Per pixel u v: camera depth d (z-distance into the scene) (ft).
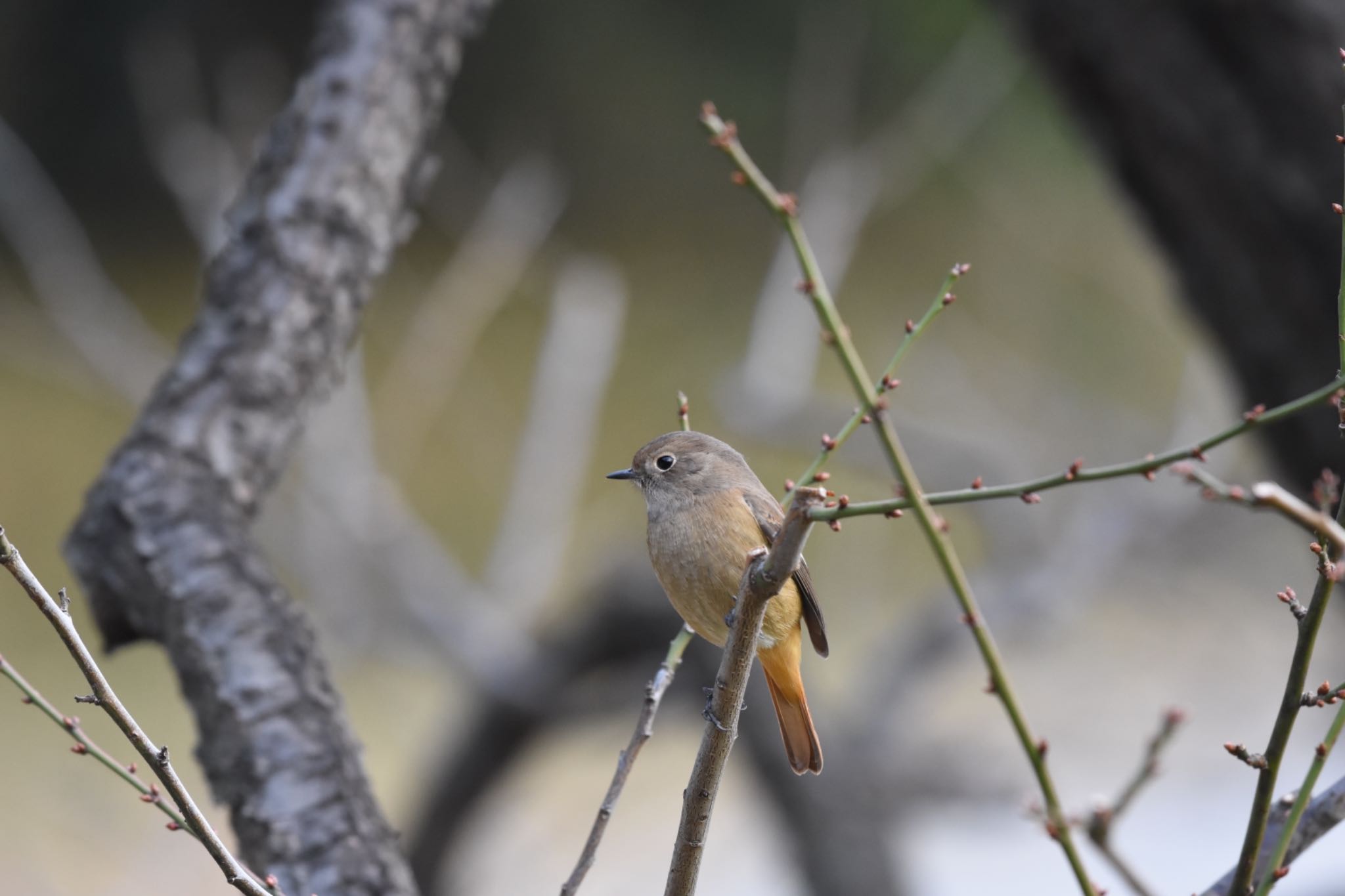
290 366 19.81
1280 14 21.33
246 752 16.79
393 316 70.38
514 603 35.45
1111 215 59.36
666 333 78.84
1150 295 58.59
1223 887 12.05
